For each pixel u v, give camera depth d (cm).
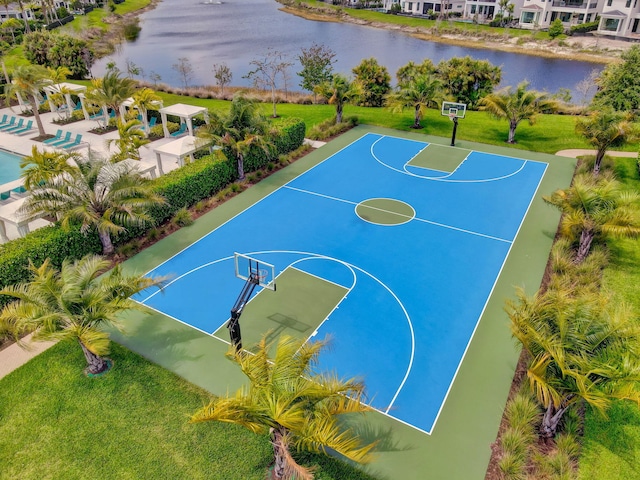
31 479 1171
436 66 4444
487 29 8938
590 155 2970
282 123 3128
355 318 1689
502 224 2292
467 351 1555
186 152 2670
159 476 1172
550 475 1148
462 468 1192
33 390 1412
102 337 1340
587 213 1861
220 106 4300
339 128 3516
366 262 1998
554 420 1220
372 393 1405
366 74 4300
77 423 1310
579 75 6544
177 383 1431
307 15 11369
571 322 1152
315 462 1191
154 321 1683
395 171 2867
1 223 2086
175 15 11694
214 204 2486
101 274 1942
